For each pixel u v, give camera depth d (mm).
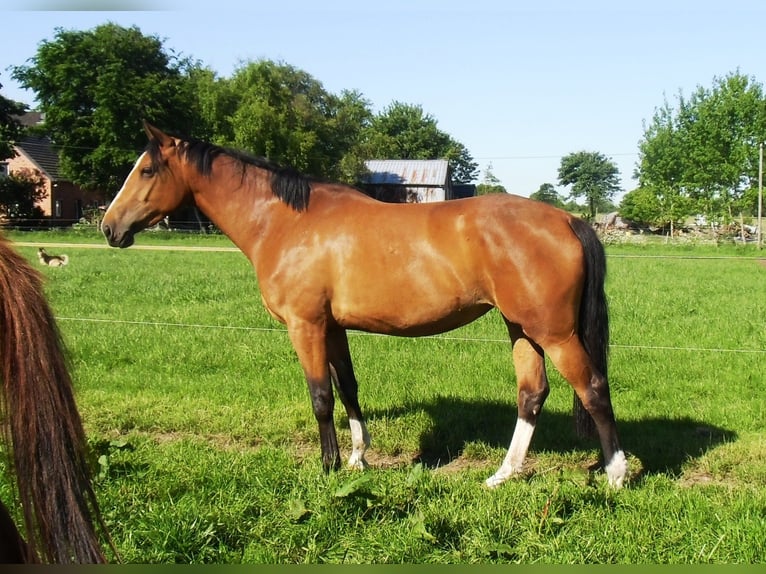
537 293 3963
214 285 13289
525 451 4379
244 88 44531
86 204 46906
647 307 10711
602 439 4129
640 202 41312
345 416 5723
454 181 86250
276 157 43156
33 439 1419
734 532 3385
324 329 4418
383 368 7020
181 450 4738
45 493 1422
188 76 46406
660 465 4621
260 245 4508
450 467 4816
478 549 3273
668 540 3371
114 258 19688
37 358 1444
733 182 36906
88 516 1482
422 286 4160
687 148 38000
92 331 8719
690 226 42156
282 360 7383
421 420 5508
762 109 35375
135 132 40094
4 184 38031
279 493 3953
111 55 40531
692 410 5750
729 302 11328
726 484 4344
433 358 7422
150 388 6441
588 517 3617
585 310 4082
